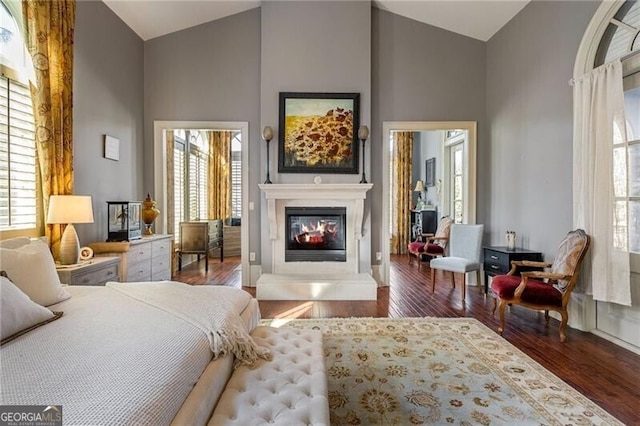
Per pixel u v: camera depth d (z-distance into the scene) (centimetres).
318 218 473
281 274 464
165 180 499
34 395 101
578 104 309
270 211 459
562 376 232
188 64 485
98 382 109
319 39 464
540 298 296
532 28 387
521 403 200
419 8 460
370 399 204
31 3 275
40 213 297
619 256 274
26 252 192
